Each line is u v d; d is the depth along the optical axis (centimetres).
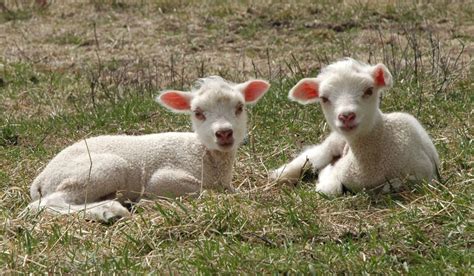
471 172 884
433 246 703
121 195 843
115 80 1398
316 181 946
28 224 788
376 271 660
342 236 737
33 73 1467
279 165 980
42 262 705
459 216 743
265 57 1548
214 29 1730
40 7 1947
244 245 711
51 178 854
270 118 1125
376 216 782
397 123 860
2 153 1050
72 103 1299
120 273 673
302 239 733
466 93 1163
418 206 782
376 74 842
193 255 700
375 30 1650
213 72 1442
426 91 1183
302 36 1652
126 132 1117
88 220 803
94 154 862
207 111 862
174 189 858
